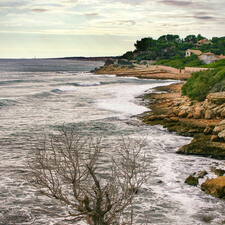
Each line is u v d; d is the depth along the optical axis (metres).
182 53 182.00
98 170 17.61
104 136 27.02
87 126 31.31
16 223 12.89
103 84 83.31
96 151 10.80
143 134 28.05
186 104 37.84
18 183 16.52
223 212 13.94
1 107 43.72
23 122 33.31
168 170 18.69
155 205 14.39
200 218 13.41
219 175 17.52
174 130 28.91
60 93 61.69
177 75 105.69
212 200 15.01
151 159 20.69
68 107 43.84
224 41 180.12
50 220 13.14
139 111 39.75
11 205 14.27
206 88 43.88
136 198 14.92
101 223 8.09
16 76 121.94
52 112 39.78
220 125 25.94
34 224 12.80
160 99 49.44
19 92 63.50
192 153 22.02
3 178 17.14
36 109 42.22
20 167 18.83
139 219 13.12
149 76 108.12
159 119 33.34
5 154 21.55
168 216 13.48
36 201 14.67
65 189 14.80
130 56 199.62
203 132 27.61
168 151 22.88
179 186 16.47
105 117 36.03
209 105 34.00
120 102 47.81
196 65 121.75
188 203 14.66
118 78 109.69
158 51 190.00
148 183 16.55
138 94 57.75
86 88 71.81
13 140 25.55
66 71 170.88
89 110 41.12
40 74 138.12
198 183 16.72
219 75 44.50
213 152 21.67
